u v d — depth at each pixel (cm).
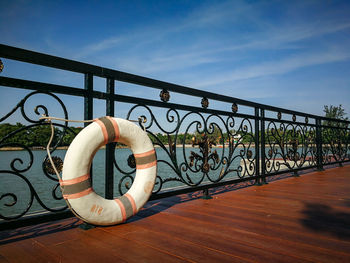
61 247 171
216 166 340
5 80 172
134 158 246
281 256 156
